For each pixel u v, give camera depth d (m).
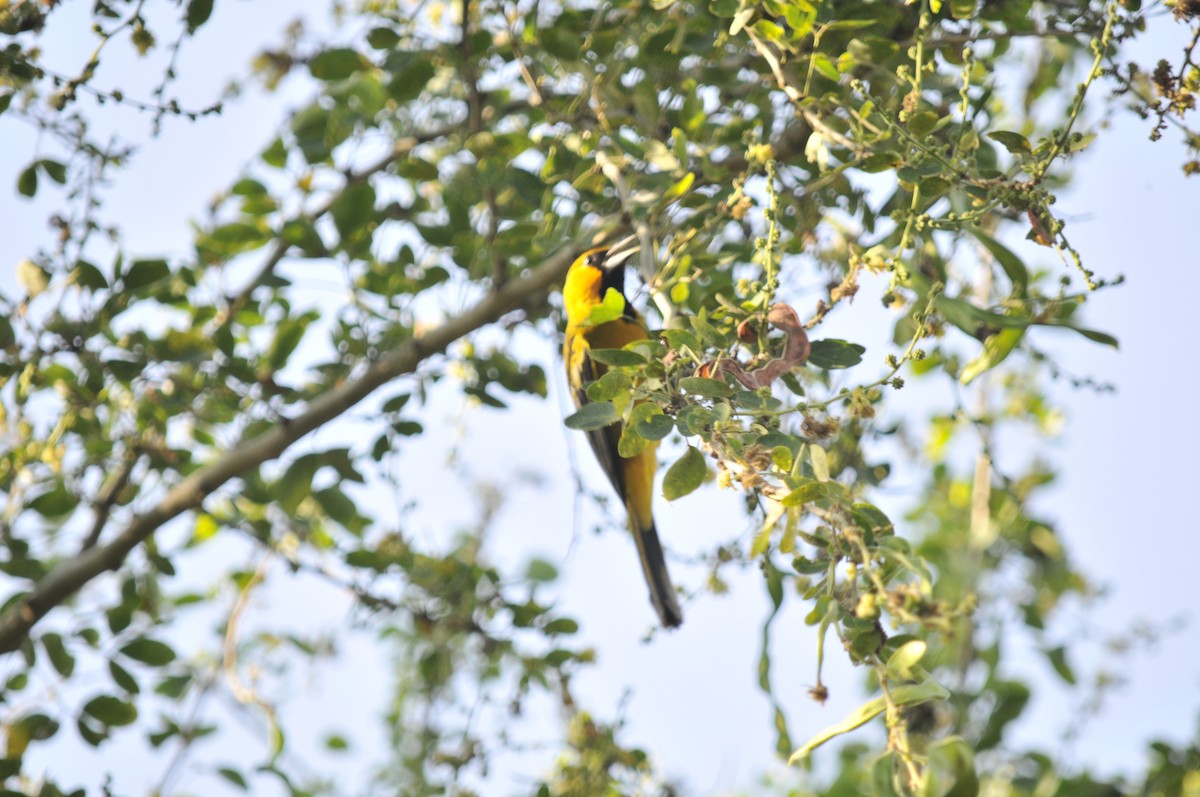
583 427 5.19
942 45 7.08
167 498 9.53
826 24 6.14
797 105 6.02
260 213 9.50
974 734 10.48
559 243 8.24
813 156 5.92
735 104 7.99
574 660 9.82
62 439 9.48
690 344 5.24
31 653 9.44
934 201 5.70
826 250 7.79
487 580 10.20
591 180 7.66
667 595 9.28
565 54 7.93
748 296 5.86
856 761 11.46
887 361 5.06
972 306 5.64
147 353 9.14
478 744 9.41
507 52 8.64
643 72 7.85
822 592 4.84
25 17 7.77
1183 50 5.34
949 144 5.86
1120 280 5.15
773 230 5.54
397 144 9.45
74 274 8.63
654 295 6.34
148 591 10.11
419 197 9.83
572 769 8.84
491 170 8.38
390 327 9.72
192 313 9.56
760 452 4.85
